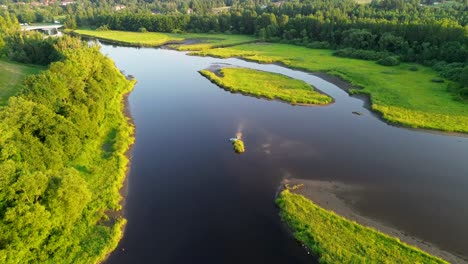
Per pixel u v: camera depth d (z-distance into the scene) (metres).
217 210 43.72
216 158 56.09
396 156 56.59
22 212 31.98
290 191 46.78
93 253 36.34
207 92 89.81
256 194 46.66
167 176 51.28
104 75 80.31
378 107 75.75
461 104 75.62
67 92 58.06
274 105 80.12
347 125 69.00
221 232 40.03
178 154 57.62
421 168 52.91
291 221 40.66
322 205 43.84
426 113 71.81
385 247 36.28
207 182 49.66
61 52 97.75
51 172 38.91
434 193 46.53
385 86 88.31
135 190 47.91
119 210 43.41
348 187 47.72
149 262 36.00
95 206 43.06
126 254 36.94
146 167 53.75
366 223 40.62
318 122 70.50
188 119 72.44
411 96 80.88
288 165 53.62
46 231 33.75
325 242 37.06
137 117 73.75
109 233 39.09
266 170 52.22
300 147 59.56
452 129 65.12
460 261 35.41
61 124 48.69
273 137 63.53
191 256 36.78
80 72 68.81
